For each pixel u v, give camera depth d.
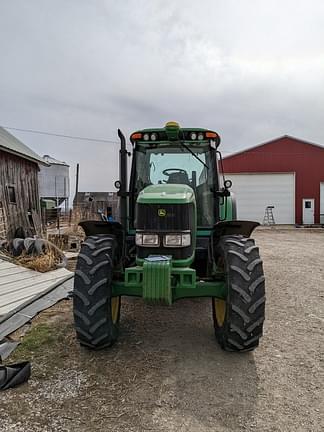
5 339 3.39
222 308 3.27
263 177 19.55
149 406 2.33
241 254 3.04
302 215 19.45
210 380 2.67
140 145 4.14
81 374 2.73
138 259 3.08
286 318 4.06
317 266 7.26
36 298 4.56
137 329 3.71
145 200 3.11
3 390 2.50
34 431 2.07
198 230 3.92
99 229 3.65
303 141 19.33
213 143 4.04
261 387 2.58
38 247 7.47
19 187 10.91
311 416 2.23
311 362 2.97
